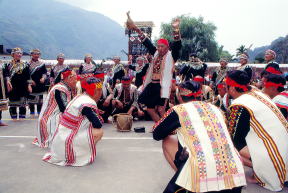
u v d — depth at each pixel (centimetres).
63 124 389
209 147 226
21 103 755
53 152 391
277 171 307
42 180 334
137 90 707
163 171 366
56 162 389
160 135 254
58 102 439
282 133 305
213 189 216
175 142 289
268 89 362
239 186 222
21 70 743
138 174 356
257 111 300
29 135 561
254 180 334
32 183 325
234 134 306
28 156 423
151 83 556
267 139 304
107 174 354
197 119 238
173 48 536
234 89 314
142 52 3525
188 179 220
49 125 465
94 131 400
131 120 598
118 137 545
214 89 878
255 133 310
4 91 654
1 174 351
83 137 382
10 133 580
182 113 242
